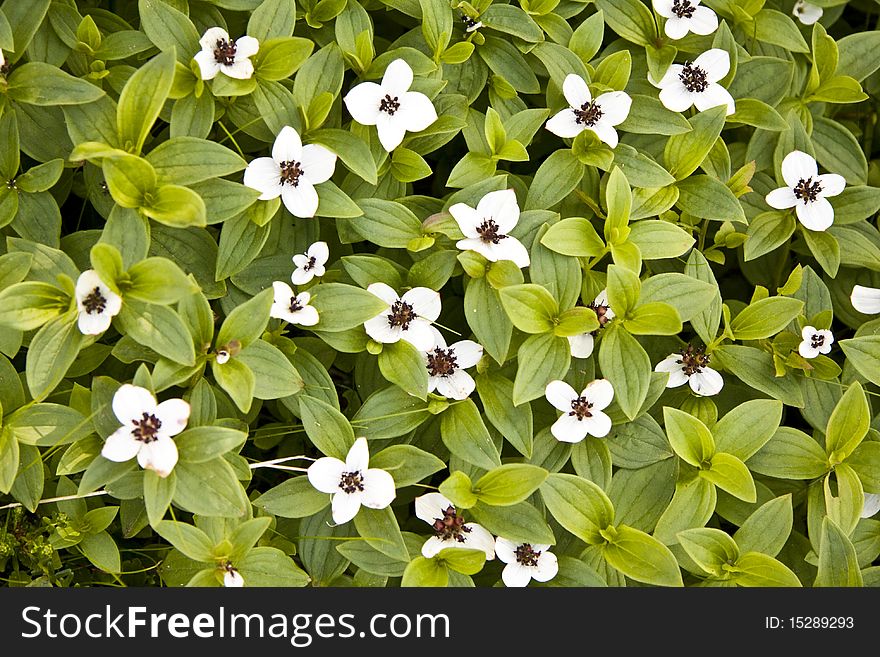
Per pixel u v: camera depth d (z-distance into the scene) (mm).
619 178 634
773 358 649
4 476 614
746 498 630
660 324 629
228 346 614
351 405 662
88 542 634
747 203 671
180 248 630
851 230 667
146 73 606
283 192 625
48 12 632
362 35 642
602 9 667
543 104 678
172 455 604
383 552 622
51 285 606
